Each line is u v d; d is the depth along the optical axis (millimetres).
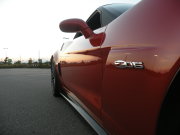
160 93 955
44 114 2906
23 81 7098
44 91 4801
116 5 2275
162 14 1076
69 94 3018
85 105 2199
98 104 1716
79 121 2602
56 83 3871
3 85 5984
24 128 2369
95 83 1766
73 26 2045
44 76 9445
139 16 1280
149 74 1033
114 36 1514
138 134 1138
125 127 1273
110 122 1505
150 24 1139
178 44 911
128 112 1214
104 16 2168
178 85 905
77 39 2693
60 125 2465
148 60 1054
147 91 1037
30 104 3494
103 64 1597
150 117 1019
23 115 2867
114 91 1376
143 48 1118
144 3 1301
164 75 941
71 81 2670
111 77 1422
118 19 1597
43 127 2398
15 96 4195
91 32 2043
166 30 1003
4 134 2191
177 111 938
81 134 2189
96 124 1945
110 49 1510
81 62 2172
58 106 3350
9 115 2871
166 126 953
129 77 1197
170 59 924
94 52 1818
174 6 1024
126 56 1252
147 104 1037
